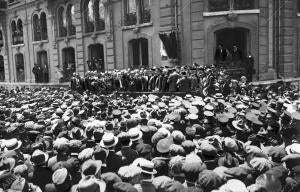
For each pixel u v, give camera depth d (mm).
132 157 5891
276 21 22016
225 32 22562
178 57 22453
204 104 9852
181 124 8031
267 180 4180
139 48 25703
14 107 14344
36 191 5008
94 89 20641
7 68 41125
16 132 8578
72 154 6258
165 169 5328
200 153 5797
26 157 6645
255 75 21734
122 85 19781
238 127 7449
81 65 30312
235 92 15406
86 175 4906
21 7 36969
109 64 27609
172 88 16891
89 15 29328
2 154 6441
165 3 22562
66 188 4785
